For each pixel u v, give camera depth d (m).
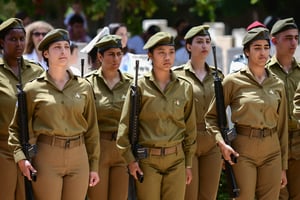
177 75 14.30
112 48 15.17
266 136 14.36
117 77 15.30
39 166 13.13
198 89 15.59
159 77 14.03
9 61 14.61
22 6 29.41
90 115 13.57
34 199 13.24
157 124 13.84
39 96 13.17
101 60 15.26
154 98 13.84
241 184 14.34
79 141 13.35
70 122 13.27
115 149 15.04
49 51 13.24
